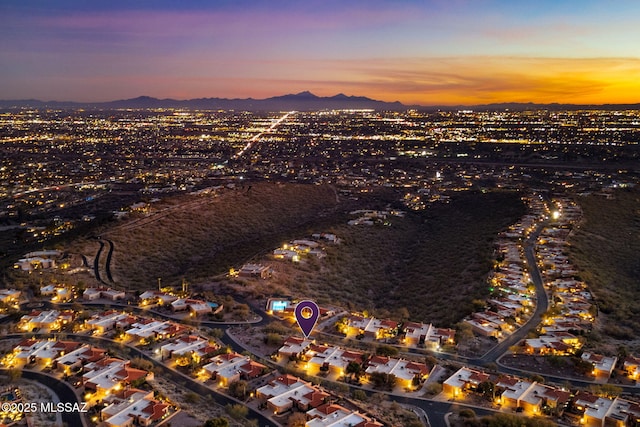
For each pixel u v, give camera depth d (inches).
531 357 3801.7
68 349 3659.0
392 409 3016.7
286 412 2989.7
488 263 5994.1
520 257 6181.1
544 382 3408.0
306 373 3528.5
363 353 3722.9
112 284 5674.2
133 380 3208.7
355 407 3004.4
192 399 3075.8
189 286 5388.8
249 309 4773.6
